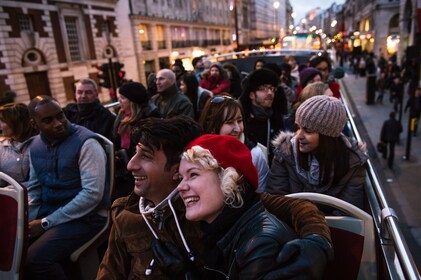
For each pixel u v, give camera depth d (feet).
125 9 119.34
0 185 9.68
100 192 8.27
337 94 14.90
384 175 29.22
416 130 41.68
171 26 152.05
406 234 19.53
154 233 4.63
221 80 19.31
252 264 3.37
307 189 6.53
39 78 87.40
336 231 4.84
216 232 3.87
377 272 4.71
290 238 3.71
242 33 260.01
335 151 6.05
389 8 145.59
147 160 4.86
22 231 6.87
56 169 8.41
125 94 11.34
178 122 4.97
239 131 7.25
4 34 76.89
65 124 8.48
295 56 33.27
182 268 4.23
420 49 31.42
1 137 10.75
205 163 3.74
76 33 98.94
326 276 4.90
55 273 7.62
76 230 8.01
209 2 196.75
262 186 7.73
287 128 10.71
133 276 4.96
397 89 53.72
